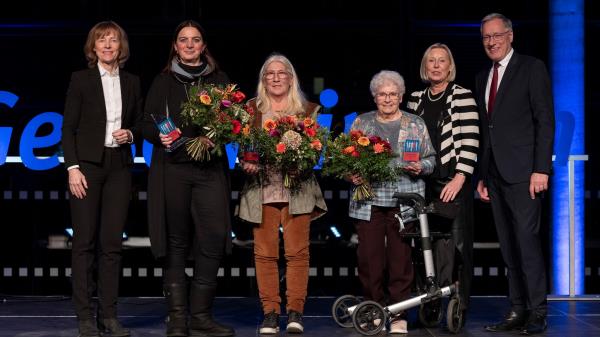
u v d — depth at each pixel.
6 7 6.55
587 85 6.61
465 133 5.08
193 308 4.84
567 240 6.55
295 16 6.66
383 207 5.05
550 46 6.59
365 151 4.86
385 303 5.20
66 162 4.65
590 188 6.55
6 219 6.49
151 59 6.61
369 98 6.63
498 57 5.11
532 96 5.01
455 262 5.16
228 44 6.66
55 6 6.57
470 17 6.68
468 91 5.14
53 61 6.56
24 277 6.51
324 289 6.57
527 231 4.99
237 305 6.12
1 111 6.48
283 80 4.95
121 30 4.78
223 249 4.80
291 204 4.91
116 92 4.76
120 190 4.75
